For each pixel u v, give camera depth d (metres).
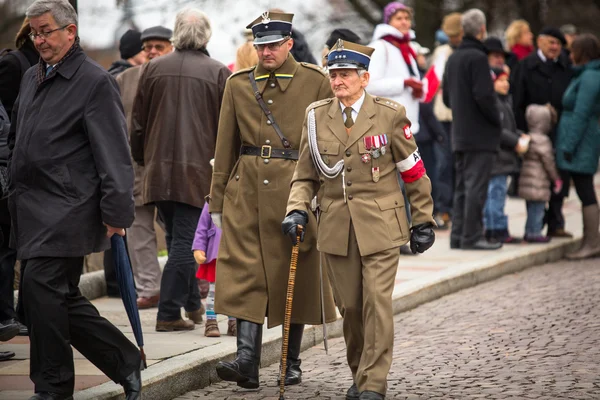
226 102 12.01
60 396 9.91
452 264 20.00
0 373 11.50
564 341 13.84
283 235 11.76
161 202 14.36
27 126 10.04
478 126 21.23
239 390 11.70
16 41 13.80
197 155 14.11
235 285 11.67
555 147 22.83
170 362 11.69
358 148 10.75
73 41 10.12
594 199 22.80
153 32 17.22
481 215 21.88
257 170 11.77
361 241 10.60
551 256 22.62
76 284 10.25
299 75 11.83
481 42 21.22
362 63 10.73
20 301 10.17
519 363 12.66
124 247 10.31
